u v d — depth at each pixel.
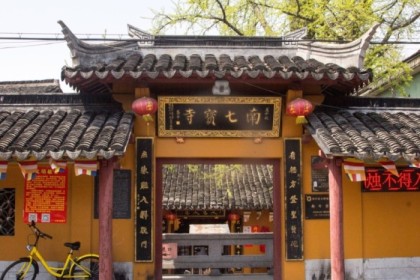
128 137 9.51
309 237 10.89
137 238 10.59
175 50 11.73
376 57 16.08
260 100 10.56
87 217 10.83
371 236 11.25
